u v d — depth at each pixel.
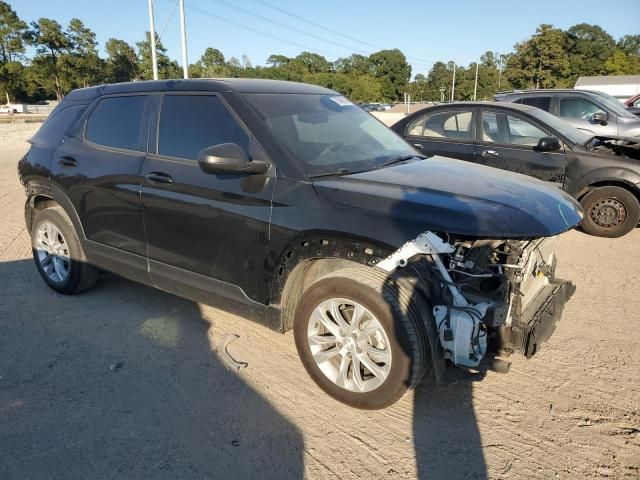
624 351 3.77
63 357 3.67
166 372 3.48
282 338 3.97
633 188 6.35
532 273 3.18
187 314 4.36
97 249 4.29
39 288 4.93
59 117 4.74
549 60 76.62
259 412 3.07
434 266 2.80
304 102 3.91
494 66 111.81
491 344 2.84
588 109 9.82
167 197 3.66
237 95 3.59
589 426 2.95
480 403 3.17
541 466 2.64
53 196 4.54
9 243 6.45
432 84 112.50
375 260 2.89
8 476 2.56
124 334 4.01
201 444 2.80
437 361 2.81
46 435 2.86
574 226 3.04
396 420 3.00
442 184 3.16
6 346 3.82
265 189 3.22
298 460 2.68
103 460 2.67
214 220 3.43
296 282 3.27
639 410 3.09
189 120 3.73
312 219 3.01
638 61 89.00
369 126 4.19
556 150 6.68
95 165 4.16
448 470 2.62
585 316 4.36
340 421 2.99
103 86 4.55
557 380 3.41
